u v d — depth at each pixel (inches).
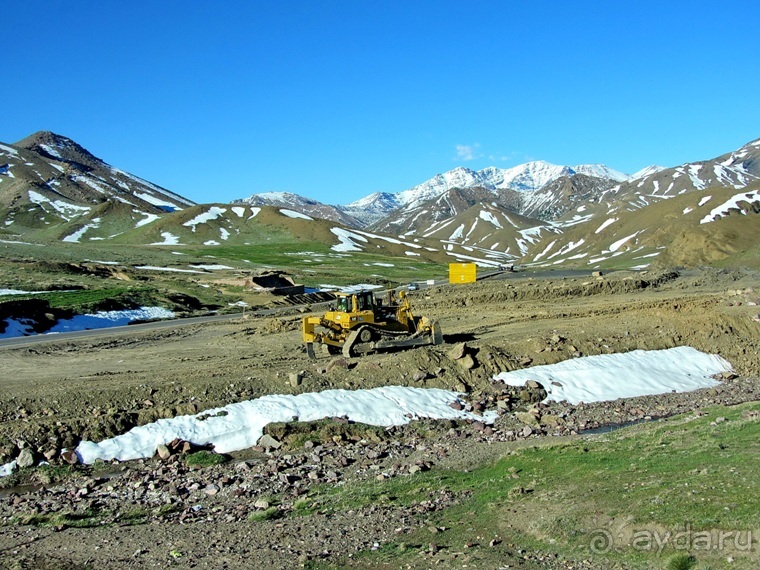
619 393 1015.6
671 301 1662.2
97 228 6875.0
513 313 1697.8
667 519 403.5
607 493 472.1
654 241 5723.4
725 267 3014.3
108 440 749.9
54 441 730.8
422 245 7637.8
